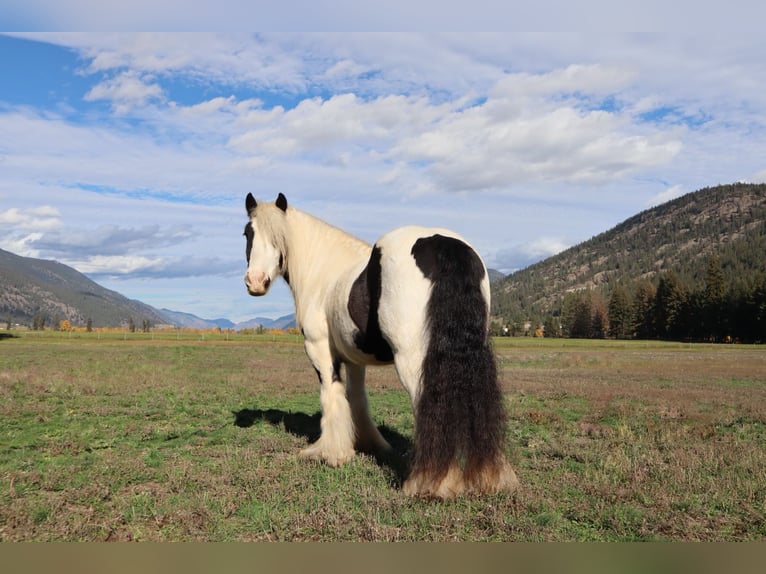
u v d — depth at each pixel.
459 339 4.11
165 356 23.73
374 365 5.30
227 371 16.88
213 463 5.80
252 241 6.18
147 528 3.92
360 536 3.70
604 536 3.77
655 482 4.89
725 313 72.75
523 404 10.45
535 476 5.16
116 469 5.42
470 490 4.14
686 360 27.59
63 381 12.73
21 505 4.31
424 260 4.30
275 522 3.92
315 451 5.77
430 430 4.09
